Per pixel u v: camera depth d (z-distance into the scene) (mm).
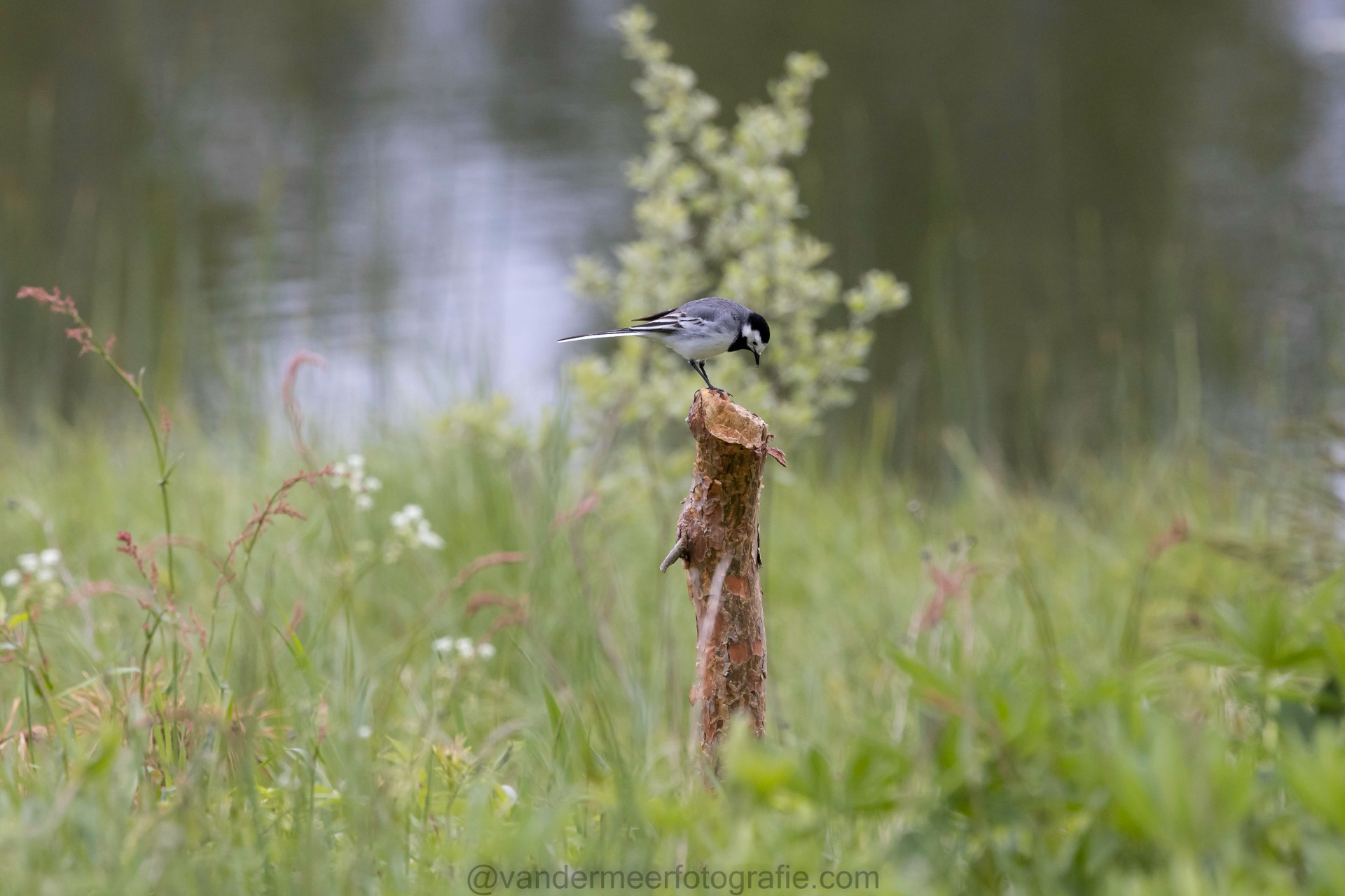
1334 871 3643
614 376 11891
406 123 31438
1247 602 5238
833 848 4707
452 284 21734
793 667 10703
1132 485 14977
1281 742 4875
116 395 16750
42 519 8648
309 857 4453
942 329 17312
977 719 4277
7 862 4375
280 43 39000
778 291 11891
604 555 10883
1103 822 4051
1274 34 37875
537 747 6863
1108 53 36906
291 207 25672
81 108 30344
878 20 41594
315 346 18594
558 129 31297
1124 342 19328
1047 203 25828
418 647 9781
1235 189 26094
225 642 8062
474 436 11680
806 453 15969
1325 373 16578
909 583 12117
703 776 5438
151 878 4344
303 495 12133
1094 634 10758
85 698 6582
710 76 34938
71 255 21656
